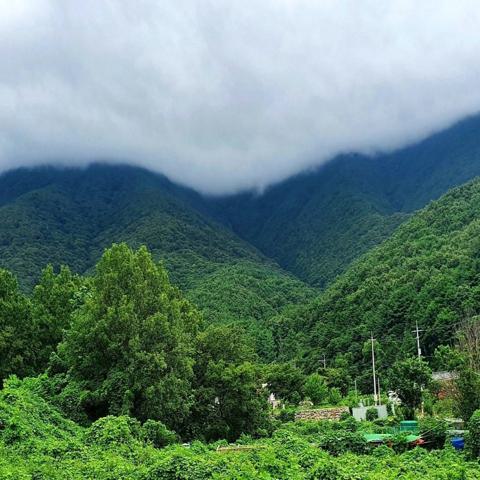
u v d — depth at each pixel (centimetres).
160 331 4000
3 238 18125
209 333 4653
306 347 10950
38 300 5334
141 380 3784
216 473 2133
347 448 3319
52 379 4162
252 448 3281
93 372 3984
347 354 9375
